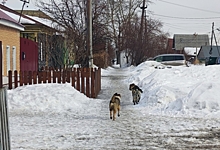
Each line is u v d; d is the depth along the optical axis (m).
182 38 128.75
